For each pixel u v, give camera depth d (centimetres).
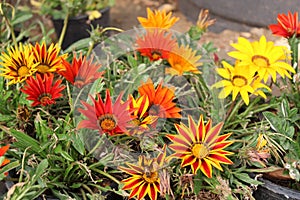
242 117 80
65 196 69
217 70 75
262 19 139
